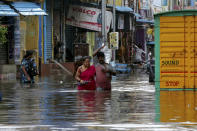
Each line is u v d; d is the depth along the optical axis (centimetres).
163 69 2047
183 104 1515
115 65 4166
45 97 1748
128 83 2645
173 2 8594
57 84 2520
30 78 2630
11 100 1658
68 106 1473
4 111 1370
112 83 2639
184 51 2038
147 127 1108
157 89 2055
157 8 7869
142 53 6288
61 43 4253
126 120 1200
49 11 4050
